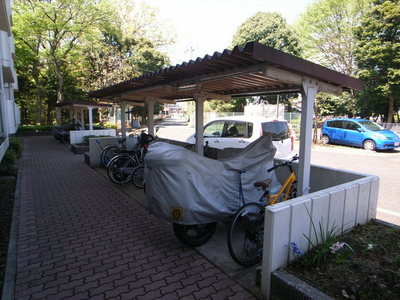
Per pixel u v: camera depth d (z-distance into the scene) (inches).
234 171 131.7
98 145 320.2
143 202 197.9
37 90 895.7
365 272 95.0
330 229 115.1
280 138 269.1
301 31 733.3
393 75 620.1
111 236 144.7
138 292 99.5
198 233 134.0
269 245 91.7
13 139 404.5
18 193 217.0
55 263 118.6
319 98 603.2
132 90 236.4
